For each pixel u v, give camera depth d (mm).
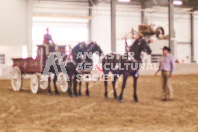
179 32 37281
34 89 12023
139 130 5621
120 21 35688
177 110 8008
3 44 25203
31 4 26422
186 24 37500
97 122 6426
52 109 8188
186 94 11758
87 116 7125
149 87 14422
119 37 35656
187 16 37469
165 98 9945
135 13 36312
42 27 32812
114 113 7520
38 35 32656
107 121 6531
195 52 37562
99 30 35031
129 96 11109
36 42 32500
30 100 10039
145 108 8336
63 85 12508
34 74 12062
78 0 33750
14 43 25688
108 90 13203
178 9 36469
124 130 5625
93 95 11453
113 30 25938
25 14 26188
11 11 25484
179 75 24406
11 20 25516
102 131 5543
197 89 13594
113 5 25891
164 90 10008
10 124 6254
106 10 34656
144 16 36500
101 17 35000
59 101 9773
